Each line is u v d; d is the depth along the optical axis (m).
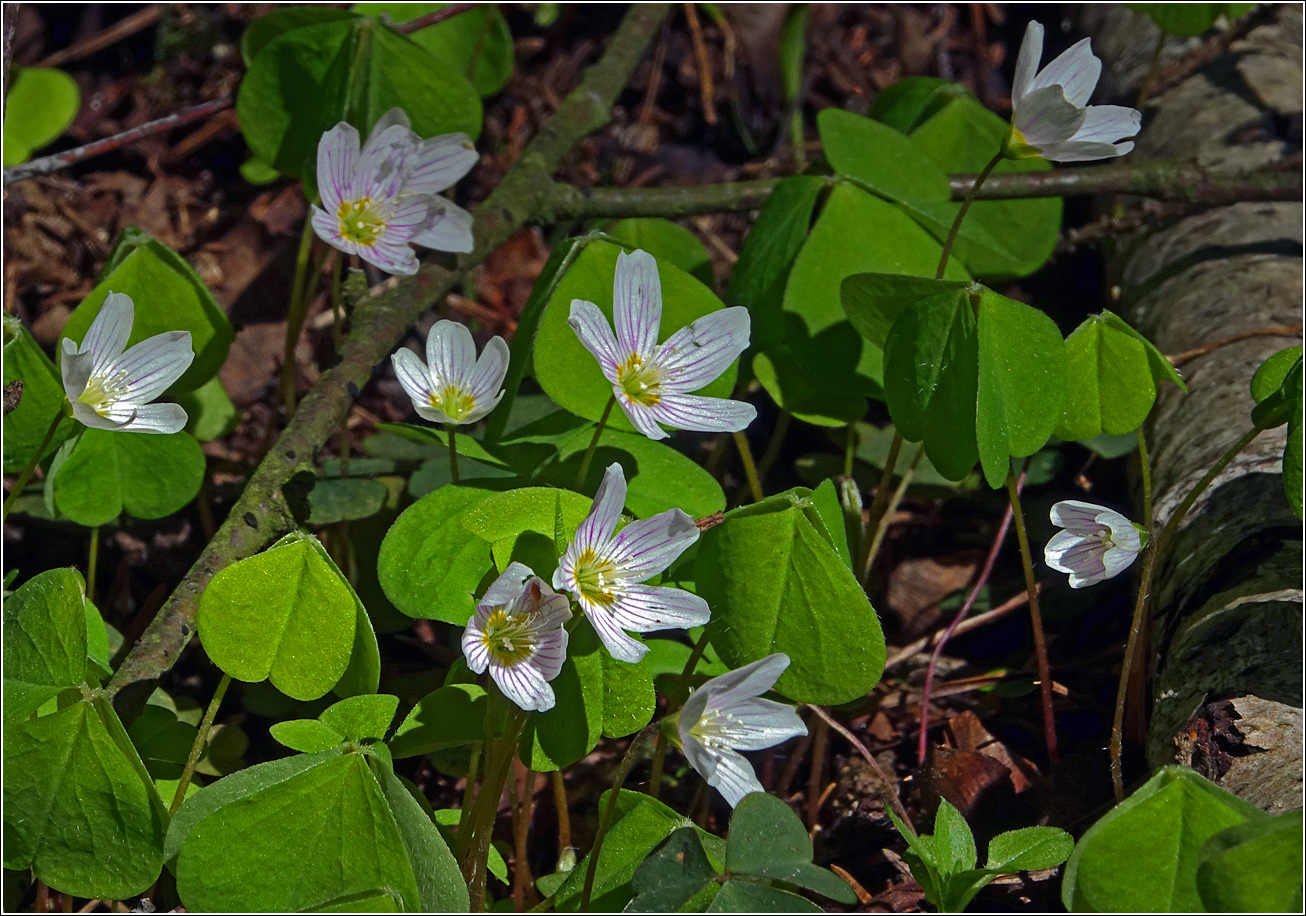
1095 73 0.62
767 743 0.58
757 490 0.63
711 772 0.57
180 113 0.69
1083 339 0.61
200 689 0.65
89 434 0.63
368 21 0.65
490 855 0.60
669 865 0.58
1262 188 0.69
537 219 0.69
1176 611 0.62
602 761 0.64
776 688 0.60
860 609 0.59
